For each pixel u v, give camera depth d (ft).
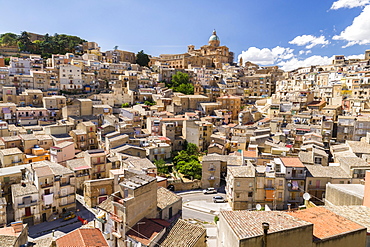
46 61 545.44
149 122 365.81
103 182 230.89
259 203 212.64
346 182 201.77
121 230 130.41
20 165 240.12
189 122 354.33
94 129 331.77
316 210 100.17
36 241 142.82
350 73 464.24
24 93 397.39
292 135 328.70
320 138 303.68
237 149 327.06
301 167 206.08
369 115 343.87
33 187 206.69
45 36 626.23
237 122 452.76
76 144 317.42
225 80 602.03
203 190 274.77
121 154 272.10
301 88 516.32
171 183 270.67
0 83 405.18
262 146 281.13
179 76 559.79
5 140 276.41
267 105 465.06
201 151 355.15
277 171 217.97
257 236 74.54
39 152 274.36
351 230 84.58
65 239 131.95
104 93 470.39
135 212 132.67
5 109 343.67
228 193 234.99
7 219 201.98
